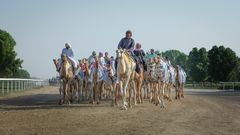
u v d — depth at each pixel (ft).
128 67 65.00
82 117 52.49
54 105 74.28
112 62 85.05
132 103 76.28
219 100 95.61
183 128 43.09
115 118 51.65
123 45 70.28
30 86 165.68
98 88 82.43
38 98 100.32
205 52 331.16
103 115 55.16
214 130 41.83
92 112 59.21
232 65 276.82
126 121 48.62
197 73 321.32
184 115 56.59
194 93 147.64
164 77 70.38
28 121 48.01
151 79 72.43
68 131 40.29
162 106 69.21
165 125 45.29
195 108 69.15
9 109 64.54
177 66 98.99
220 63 278.46
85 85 90.63
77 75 83.30
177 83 97.25
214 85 234.79
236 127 44.19
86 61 90.27
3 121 47.96
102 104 76.95
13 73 237.66
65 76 75.15
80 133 39.11
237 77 273.95
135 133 39.37
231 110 66.03
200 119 51.72
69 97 79.46
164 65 71.77
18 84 136.46
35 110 62.44
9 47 232.53
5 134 38.17
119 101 82.38
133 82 70.44
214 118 53.11
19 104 77.61
